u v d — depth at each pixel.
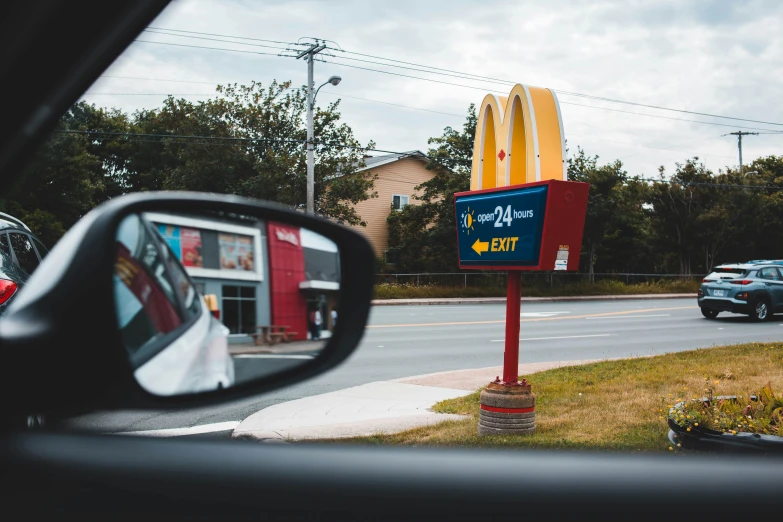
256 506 1.00
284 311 1.52
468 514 0.97
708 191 42.59
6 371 1.01
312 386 9.53
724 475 1.01
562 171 5.91
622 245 43.53
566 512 0.97
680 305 29.56
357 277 1.61
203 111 33.38
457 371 10.73
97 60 1.41
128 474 1.03
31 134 1.40
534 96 6.01
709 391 6.02
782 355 11.37
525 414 6.25
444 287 33.16
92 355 1.10
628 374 9.70
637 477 1.00
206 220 1.49
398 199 38.91
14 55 1.34
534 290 34.50
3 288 5.85
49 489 1.00
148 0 1.40
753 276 20.70
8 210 18.78
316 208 33.28
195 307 1.46
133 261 1.27
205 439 1.12
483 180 6.89
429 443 5.85
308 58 27.86
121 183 38.16
